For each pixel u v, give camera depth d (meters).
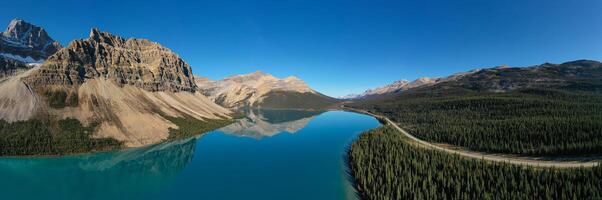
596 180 82.88
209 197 101.38
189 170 132.00
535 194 79.25
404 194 83.44
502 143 141.25
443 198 80.31
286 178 119.12
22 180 117.69
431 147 151.12
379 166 106.31
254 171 129.12
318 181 114.69
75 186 112.69
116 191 107.50
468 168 98.50
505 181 85.88
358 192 102.50
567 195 78.44
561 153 124.06
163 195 103.31
